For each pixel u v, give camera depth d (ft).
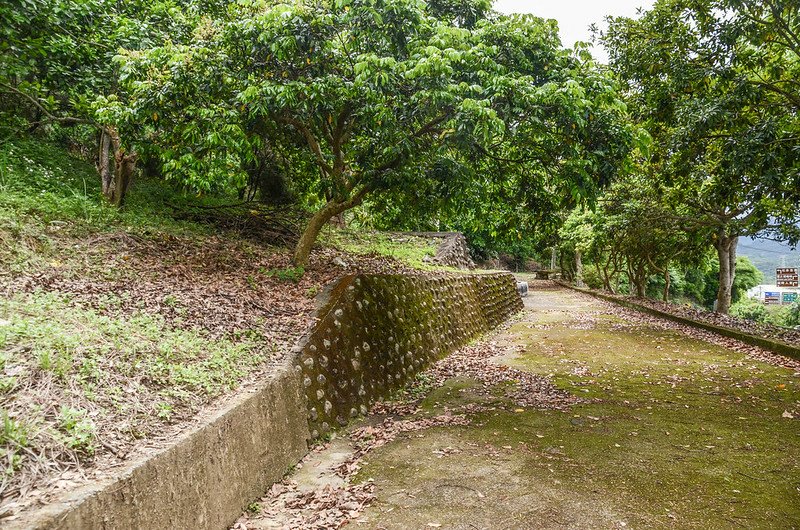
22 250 16.44
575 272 103.60
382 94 19.60
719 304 45.47
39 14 22.22
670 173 29.50
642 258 59.62
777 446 14.61
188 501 9.11
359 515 11.23
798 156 21.74
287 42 18.66
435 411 19.10
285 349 16.72
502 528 10.46
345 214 61.46
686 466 13.37
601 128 20.59
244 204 34.30
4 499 6.73
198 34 21.79
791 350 26.37
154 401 10.73
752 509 10.99
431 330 28.86
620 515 10.85
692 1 25.53
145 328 14.30
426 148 24.41
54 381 9.78
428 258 45.14
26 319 11.64
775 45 26.84
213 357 14.16
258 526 10.67
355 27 19.30
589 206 21.99
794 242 32.81
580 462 13.80
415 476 13.20
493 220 31.30
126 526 7.47
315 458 14.53
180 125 21.48
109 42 24.76
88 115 26.05
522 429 16.71
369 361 20.93
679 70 25.63
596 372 25.20
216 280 21.54
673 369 25.44
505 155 26.71
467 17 23.34
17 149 25.88
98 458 8.21
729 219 39.29
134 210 27.76
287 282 24.03
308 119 22.63
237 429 11.29
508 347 33.24
